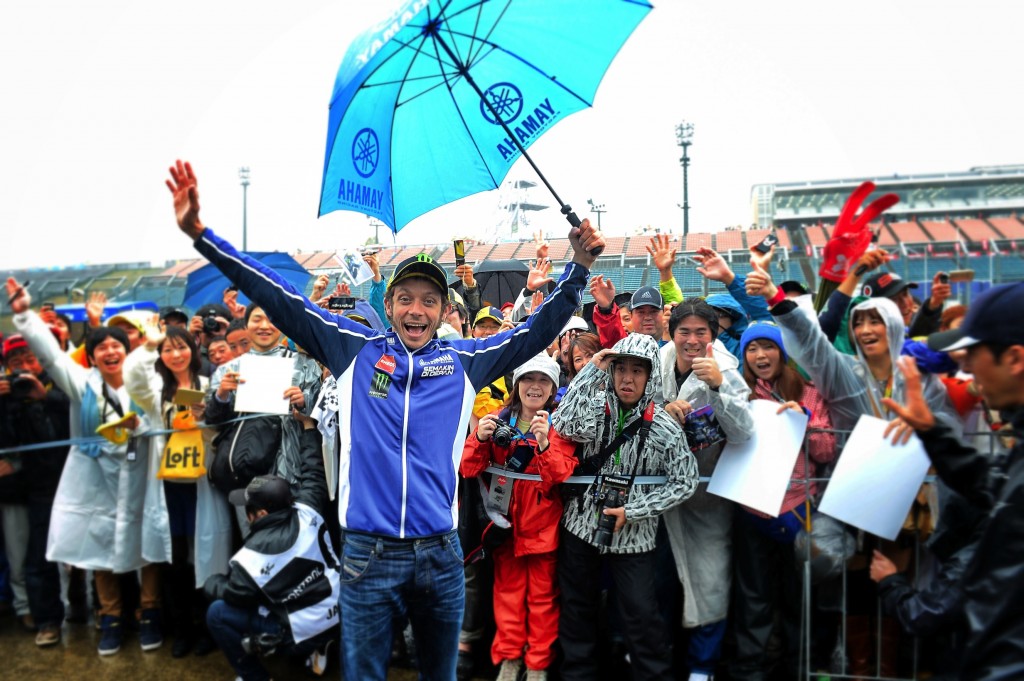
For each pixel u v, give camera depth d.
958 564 2.24
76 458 3.90
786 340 2.93
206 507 3.79
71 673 3.64
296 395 3.55
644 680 2.94
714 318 3.30
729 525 3.14
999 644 1.74
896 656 2.96
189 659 3.77
